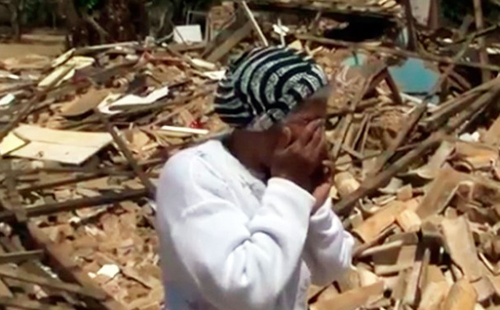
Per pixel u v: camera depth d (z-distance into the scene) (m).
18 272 4.69
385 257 4.96
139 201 5.63
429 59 8.03
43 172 5.89
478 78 7.83
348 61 8.27
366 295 4.64
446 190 5.53
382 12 9.32
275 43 8.84
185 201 2.09
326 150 2.19
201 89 7.57
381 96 7.38
